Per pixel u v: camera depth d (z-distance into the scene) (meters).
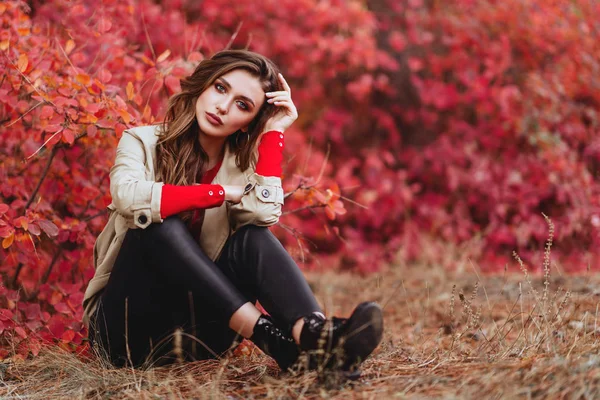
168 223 2.25
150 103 3.84
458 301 4.45
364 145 7.66
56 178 3.38
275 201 2.39
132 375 2.43
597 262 6.02
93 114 2.85
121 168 2.39
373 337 2.06
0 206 2.75
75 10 3.54
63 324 2.92
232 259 2.37
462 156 7.00
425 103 7.25
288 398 2.12
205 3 6.35
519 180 6.45
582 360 2.15
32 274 3.50
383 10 7.70
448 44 7.13
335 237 7.08
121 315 2.44
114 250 2.52
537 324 2.75
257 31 6.91
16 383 2.55
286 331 2.21
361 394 2.11
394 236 7.02
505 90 6.47
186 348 2.54
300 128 7.54
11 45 3.16
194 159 2.50
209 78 2.44
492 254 6.49
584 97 6.51
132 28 3.97
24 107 3.03
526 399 1.97
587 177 6.13
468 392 2.02
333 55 7.18
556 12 6.60
